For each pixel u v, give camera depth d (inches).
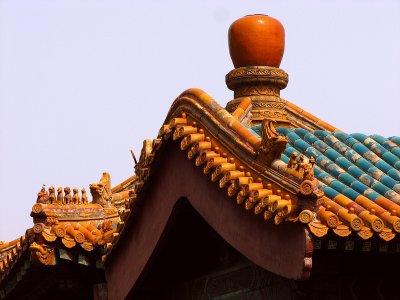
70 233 1149.7
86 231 1160.8
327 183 955.3
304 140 1068.5
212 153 972.6
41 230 1136.8
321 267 911.0
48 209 1151.0
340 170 989.2
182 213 1080.8
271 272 936.3
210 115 992.2
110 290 1158.3
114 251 1141.7
